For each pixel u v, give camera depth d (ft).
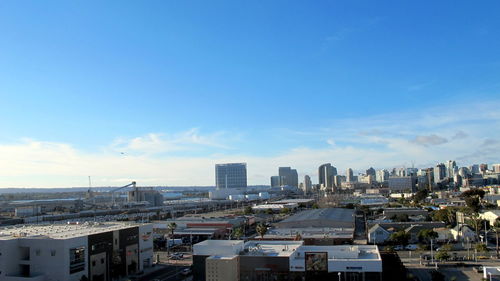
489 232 585.63
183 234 603.26
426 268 379.35
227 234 615.57
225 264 314.76
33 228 420.77
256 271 328.49
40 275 326.85
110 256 373.81
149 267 419.95
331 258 332.80
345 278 315.99
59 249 326.85
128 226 417.69
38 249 331.57
